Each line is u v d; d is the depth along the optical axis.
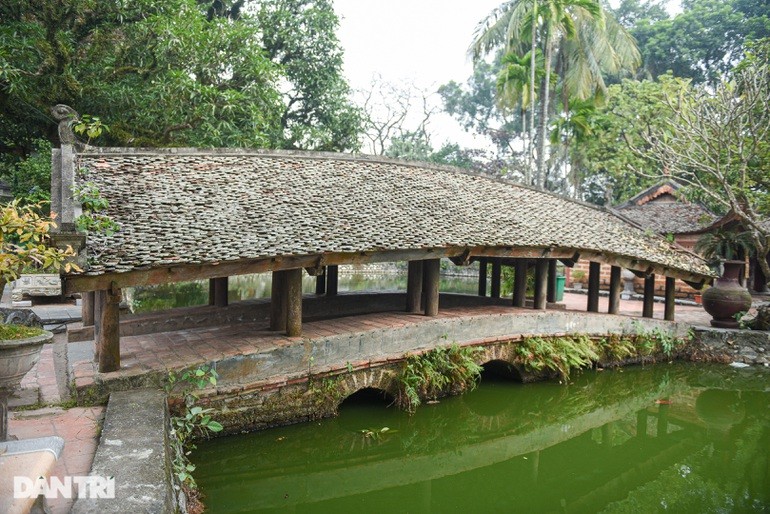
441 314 10.20
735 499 6.87
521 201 12.45
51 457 3.17
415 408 8.62
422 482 7.27
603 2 32.84
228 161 9.52
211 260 6.17
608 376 11.61
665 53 32.09
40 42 11.99
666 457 8.34
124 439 4.45
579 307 16.23
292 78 20.98
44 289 11.89
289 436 7.33
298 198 8.76
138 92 13.14
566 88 22.92
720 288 13.63
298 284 7.81
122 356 6.79
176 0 13.91
